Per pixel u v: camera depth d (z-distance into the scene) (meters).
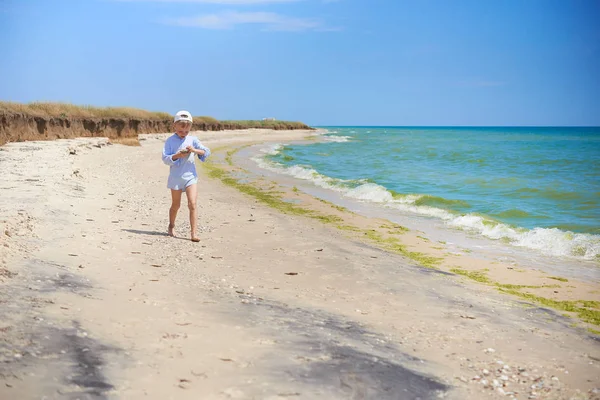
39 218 7.67
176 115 7.82
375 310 5.13
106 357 3.19
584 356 4.16
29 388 2.69
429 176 21.33
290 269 6.64
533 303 5.91
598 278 7.19
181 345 3.54
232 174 20.72
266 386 3.05
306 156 34.06
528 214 12.37
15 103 26.06
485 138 87.69
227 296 5.04
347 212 12.32
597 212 12.65
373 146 51.19
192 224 7.95
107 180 14.99
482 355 4.05
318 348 3.75
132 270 5.67
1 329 3.38
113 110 40.38
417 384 3.33
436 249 8.78
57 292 4.41
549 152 39.34
